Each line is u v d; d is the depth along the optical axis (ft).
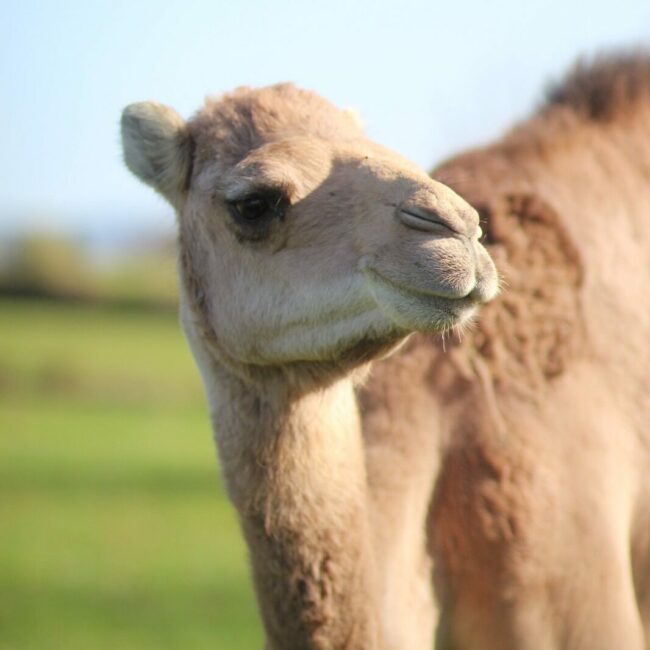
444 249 22.50
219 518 90.12
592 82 31.30
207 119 26.81
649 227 29.53
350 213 24.11
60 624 58.49
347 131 25.75
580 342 27.45
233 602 64.23
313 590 24.22
